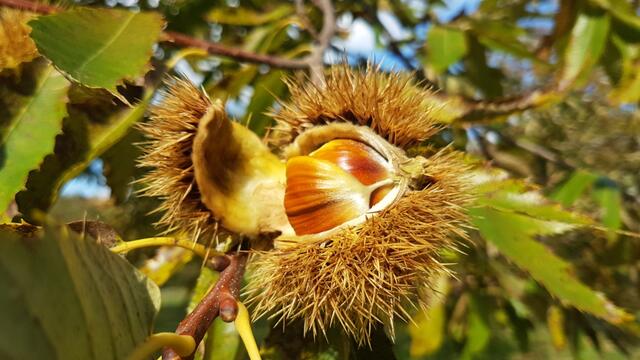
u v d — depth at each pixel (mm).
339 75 260
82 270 162
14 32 250
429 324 356
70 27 237
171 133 235
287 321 252
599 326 349
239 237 240
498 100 290
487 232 275
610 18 330
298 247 230
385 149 249
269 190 249
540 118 578
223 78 312
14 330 127
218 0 381
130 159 295
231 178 246
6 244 131
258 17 381
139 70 235
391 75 257
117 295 174
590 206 356
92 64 232
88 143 253
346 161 252
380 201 241
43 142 246
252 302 245
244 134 253
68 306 151
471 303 379
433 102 276
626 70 348
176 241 224
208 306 208
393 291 225
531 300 359
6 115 246
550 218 276
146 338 177
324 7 337
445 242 234
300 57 358
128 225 346
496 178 285
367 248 226
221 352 257
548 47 348
